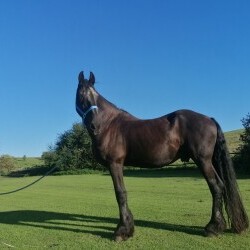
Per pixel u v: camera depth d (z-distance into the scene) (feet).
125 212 29.89
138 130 29.89
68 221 38.93
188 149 28.81
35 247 28.81
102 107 30.86
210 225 29.01
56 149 165.89
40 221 39.68
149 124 29.96
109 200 57.11
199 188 70.79
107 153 30.35
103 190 76.28
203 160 28.40
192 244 27.22
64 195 66.80
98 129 30.45
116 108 31.45
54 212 45.68
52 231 34.01
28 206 52.60
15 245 29.68
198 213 40.32
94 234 32.04
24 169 190.90
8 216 43.88
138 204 49.80
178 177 105.60
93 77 31.37
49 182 107.65
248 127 119.24
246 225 29.01
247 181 85.66
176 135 29.04
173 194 61.87
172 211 42.55
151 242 28.32
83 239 30.40
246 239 27.81
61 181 111.04
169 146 29.07
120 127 30.58
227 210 28.76
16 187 91.20
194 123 28.68
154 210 43.73
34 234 33.17
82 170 161.79
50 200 59.11
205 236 29.01
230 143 171.83
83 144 163.02
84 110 30.83
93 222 37.91
